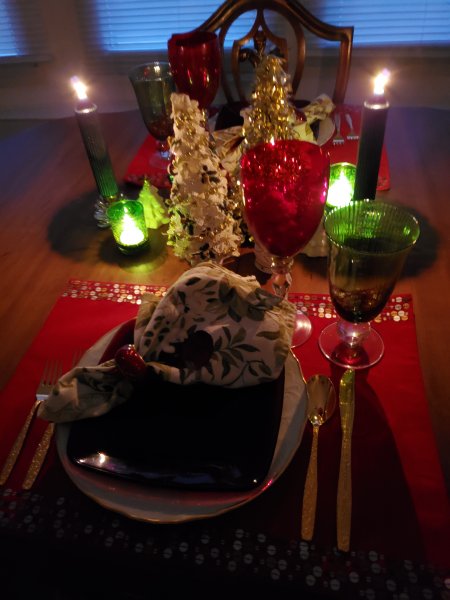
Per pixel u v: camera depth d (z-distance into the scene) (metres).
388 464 0.45
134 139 1.02
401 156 0.89
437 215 0.75
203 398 0.47
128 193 0.86
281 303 0.51
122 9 1.67
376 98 0.55
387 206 0.50
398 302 0.61
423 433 0.47
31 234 0.79
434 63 1.58
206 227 0.61
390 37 1.57
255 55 1.05
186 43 0.80
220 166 0.63
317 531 0.41
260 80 0.60
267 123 0.62
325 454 0.46
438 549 0.39
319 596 0.38
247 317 0.49
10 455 0.48
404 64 1.59
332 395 0.51
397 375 0.53
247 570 0.39
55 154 1.00
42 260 0.73
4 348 0.60
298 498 0.43
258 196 0.49
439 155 0.89
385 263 0.45
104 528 0.42
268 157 0.54
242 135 0.67
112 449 0.43
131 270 0.70
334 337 0.58
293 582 0.38
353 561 0.39
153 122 0.87
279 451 0.44
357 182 0.61
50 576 0.53
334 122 0.99
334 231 0.51
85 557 0.41
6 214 0.84
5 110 2.03
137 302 0.65
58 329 0.61
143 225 0.71
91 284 0.68
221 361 0.47
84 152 1.00
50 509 0.44
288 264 0.57
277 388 0.47
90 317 0.63
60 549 0.41
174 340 0.48
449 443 0.47
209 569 0.39
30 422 0.50
